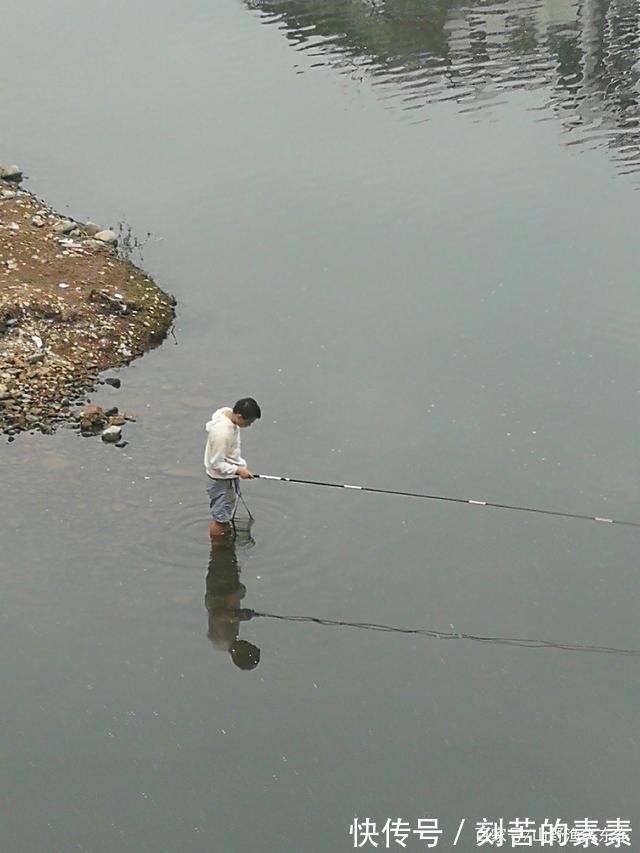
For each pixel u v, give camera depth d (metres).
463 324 13.76
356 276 14.95
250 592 9.70
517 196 16.94
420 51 23.08
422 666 8.97
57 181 17.62
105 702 8.66
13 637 9.17
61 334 12.87
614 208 16.45
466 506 10.70
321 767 8.10
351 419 11.95
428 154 18.47
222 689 8.78
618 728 8.38
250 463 11.20
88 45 24.19
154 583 9.76
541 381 12.58
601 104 20.11
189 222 16.41
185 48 23.81
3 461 11.05
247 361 12.96
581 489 10.88
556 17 24.70
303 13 25.72
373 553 10.13
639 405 12.11
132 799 7.88
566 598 9.62
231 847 7.51
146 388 12.30
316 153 18.66
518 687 8.76
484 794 7.88
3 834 7.59
